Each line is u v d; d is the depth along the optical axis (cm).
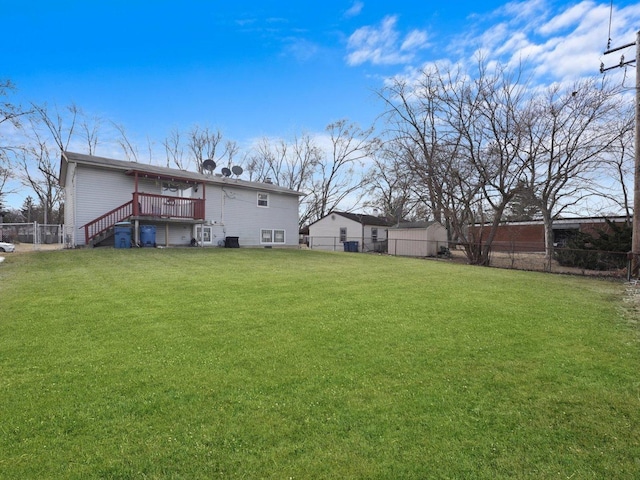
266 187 2259
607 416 276
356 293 738
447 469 215
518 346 435
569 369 367
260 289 748
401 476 208
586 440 245
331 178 4306
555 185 1878
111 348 398
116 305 582
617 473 212
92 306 574
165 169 1905
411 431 253
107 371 339
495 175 1698
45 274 876
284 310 580
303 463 218
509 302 693
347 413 274
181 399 290
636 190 1187
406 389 316
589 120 1655
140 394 297
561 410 285
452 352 409
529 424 264
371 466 216
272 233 2317
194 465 214
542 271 1396
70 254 1276
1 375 327
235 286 773
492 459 225
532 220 2922
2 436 237
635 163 1197
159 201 1714
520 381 337
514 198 1977
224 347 408
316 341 435
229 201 2089
